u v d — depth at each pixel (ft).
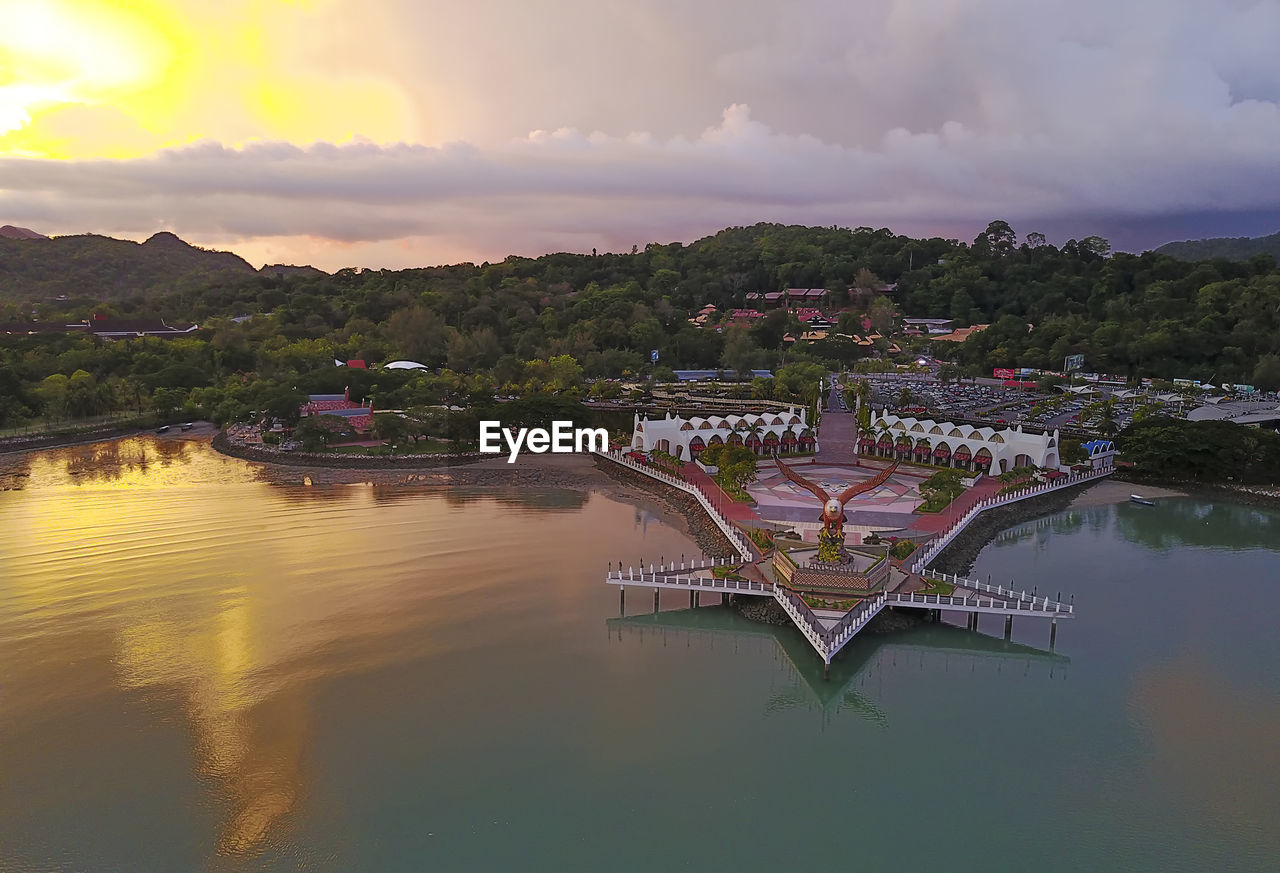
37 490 554.87
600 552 430.20
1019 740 254.47
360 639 320.29
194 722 260.01
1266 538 461.78
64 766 236.84
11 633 322.14
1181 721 266.16
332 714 265.34
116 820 214.90
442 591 371.76
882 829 212.64
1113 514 514.68
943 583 355.97
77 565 400.67
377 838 208.44
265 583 378.94
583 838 208.23
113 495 543.80
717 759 243.19
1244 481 572.92
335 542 443.73
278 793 225.56
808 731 259.19
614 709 270.46
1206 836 210.79
